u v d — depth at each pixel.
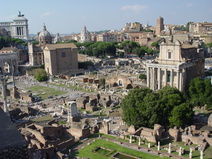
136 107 85.75
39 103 132.62
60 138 82.62
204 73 144.50
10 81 195.12
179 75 118.75
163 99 84.00
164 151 69.38
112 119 102.56
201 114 101.50
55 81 190.38
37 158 62.81
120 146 74.19
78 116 100.00
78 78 189.50
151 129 78.44
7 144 24.67
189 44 138.00
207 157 65.19
